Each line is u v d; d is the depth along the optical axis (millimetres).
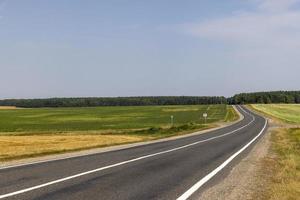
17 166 17234
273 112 134375
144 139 41062
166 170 16547
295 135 49125
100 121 91000
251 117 106375
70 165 17719
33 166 17266
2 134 54750
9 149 28344
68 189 11797
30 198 10367
